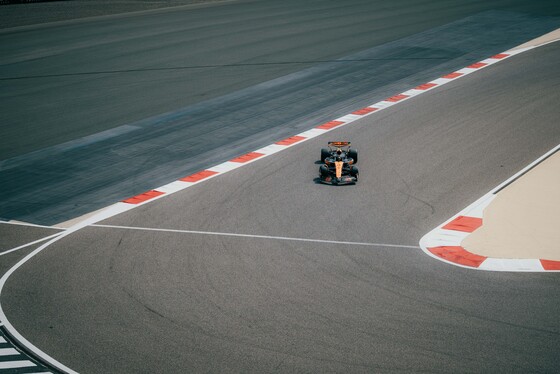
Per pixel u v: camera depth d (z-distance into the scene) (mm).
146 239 24422
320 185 28875
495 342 17359
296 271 21625
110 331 18500
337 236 24141
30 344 18047
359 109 38688
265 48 52906
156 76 46438
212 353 17281
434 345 17281
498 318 18516
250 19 64438
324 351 17172
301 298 19891
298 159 31938
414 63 47125
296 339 17766
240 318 18891
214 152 33250
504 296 19734
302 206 26797
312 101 40438
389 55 49281
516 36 52594
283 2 72938
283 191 28344
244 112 38969
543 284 20453
